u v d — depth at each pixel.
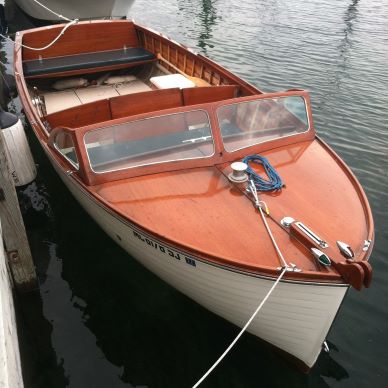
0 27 16.55
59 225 6.46
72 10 15.88
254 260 3.65
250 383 4.30
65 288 5.41
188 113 4.66
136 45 9.71
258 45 15.55
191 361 4.51
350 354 4.59
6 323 2.94
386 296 5.33
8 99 10.70
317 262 3.54
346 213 4.17
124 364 4.50
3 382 2.38
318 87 11.91
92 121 5.91
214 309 4.40
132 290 5.36
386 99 11.17
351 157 8.48
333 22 18.66
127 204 4.29
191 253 3.77
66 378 4.36
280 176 4.64
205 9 20.78
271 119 5.07
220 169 4.71
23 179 7.21
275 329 3.96
